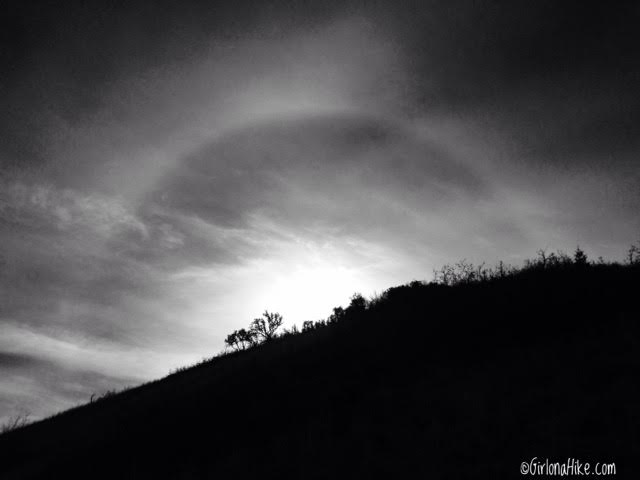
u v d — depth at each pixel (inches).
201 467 318.0
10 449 611.5
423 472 233.3
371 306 729.0
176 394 617.0
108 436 474.3
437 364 386.6
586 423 247.3
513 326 414.3
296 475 265.3
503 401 289.9
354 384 391.5
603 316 395.2
